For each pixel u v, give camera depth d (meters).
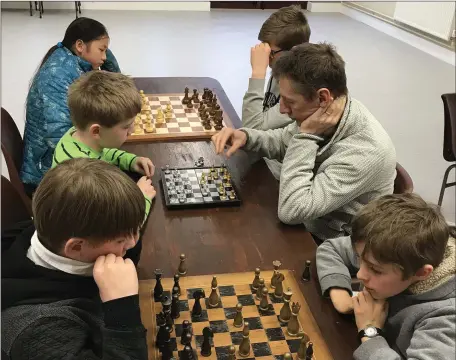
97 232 0.93
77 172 0.94
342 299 1.24
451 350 0.98
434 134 4.43
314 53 1.52
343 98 1.58
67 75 2.22
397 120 4.68
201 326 1.17
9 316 0.92
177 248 1.43
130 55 5.71
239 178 1.85
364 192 1.63
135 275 0.98
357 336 1.16
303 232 1.55
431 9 6.82
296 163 1.60
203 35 6.79
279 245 1.48
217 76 5.34
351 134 1.60
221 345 1.12
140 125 2.23
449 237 1.12
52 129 2.10
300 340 1.15
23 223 1.22
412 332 1.11
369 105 5.00
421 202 1.11
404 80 5.82
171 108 2.40
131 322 0.95
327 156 1.66
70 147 1.64
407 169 3.74
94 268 0.96
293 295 1.28
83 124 1.61
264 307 1.22
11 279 0.97
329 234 1.75
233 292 1.28
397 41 7.46
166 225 1.53
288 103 1.60
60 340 0.90
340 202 1.58
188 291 1.26
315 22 8.12
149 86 2.74
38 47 5.51
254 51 2.26
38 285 0.95
